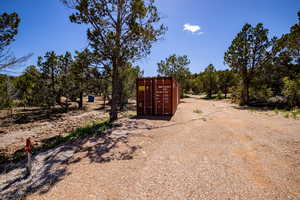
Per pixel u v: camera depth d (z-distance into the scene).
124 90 17.42
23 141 7.61
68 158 4.35
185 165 3.83
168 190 2.86
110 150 4.89
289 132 6.62
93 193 2.81
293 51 17.89
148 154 4.54
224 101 26.95
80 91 18.64
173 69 29.67
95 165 3.90
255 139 5.79
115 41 9.11
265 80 21.53
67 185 3.07
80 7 8.27
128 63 11.56
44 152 4.95
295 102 13.84
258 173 3.42
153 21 9.55
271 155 4.36
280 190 2.82
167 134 6.55
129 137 6.23
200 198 2.63
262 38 18.78
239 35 20.08
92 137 6.34
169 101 10.91
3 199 2.70
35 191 2.90
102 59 9.66
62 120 13.51
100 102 32.16
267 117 10.34
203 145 5.23
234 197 2.64
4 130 10.26
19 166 4.07
